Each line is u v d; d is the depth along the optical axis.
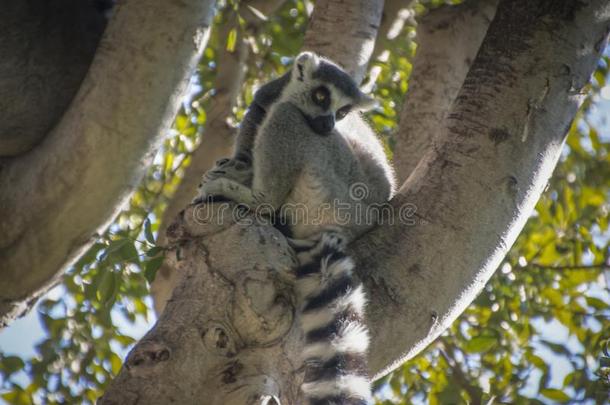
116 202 8.85
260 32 14.97
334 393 6.93
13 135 10.31
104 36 8.70
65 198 8.66
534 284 14.09
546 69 7.82
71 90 10.60
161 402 5.88
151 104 8.48
